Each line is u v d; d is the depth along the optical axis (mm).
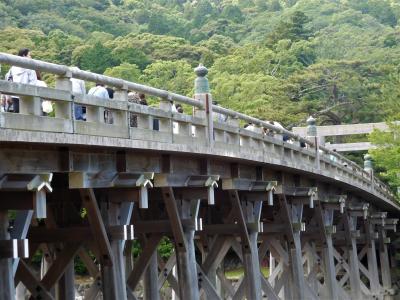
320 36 99312
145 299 21344
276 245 27516
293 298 26703
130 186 15578
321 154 30234
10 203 12781
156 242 18328
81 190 14672
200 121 18969
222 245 22469
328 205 33219
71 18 107625
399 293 50094
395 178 50031
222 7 139250
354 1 138000
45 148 13469
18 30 78625
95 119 14305
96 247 16609
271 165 23672
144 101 19000
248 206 23125
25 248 12586
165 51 84688
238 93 68438
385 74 76125
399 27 111125
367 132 53188
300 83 71438
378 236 47750
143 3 133125
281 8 141750
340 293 35250
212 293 21250
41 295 15906
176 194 18906
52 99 13031
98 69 74500
